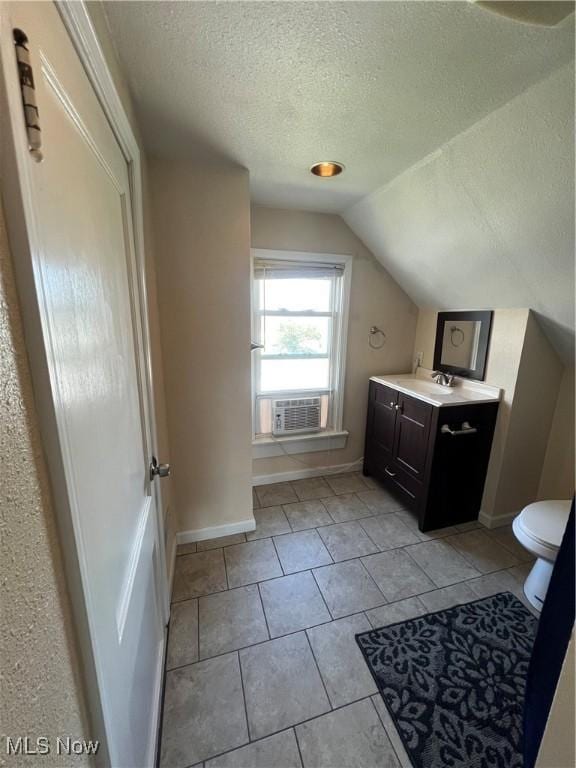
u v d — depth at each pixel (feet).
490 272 6.21
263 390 8.67
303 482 9.13
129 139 3.20
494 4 2.28
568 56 3.03
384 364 9.43
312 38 2.87
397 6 2.57
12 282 1.19
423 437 7.03
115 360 2.56
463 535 7.04
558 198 4.19
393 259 8.00
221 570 5.99
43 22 1.42
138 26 2.74
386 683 4.17
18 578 1.15
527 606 5.30
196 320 5.87
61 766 1.42
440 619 5.06
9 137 1.14
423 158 5.06
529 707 3.43
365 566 6.13
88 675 1.70
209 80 3.41
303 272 8.13
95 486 1.92
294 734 3.66
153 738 3.42
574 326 5.91
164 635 4.59
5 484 1.09
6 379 1.12
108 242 2.50
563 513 5.49
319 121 4.14
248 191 5.63
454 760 3.46
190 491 6.55
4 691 1.06
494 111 3.86
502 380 6.93
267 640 4.71
